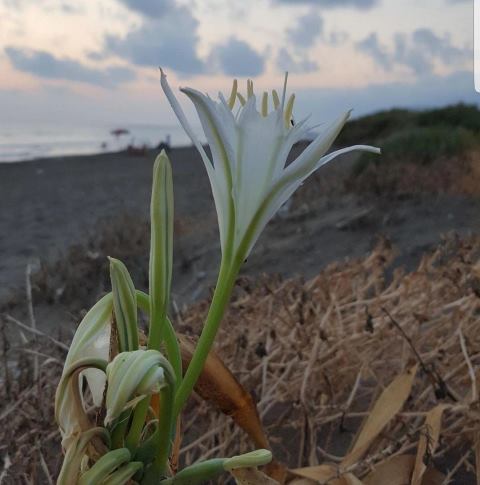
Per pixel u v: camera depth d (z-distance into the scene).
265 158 0.25
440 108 4.65
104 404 0.24
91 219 2.70
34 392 0.54
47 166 5.44
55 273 1.56
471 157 2.26
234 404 0.38
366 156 2.54
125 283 0.25
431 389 0.52
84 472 0.24
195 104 0.24
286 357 0.61
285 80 0.26
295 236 1.74
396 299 0.71
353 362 0.58
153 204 0.25
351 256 1.54
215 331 0.26
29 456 0.48
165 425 0.25
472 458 0.52
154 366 0.22
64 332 0.76
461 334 0.51
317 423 0.52
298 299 0.61
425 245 1.49
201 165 5.42
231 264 0.26
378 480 0.45
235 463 0.25
